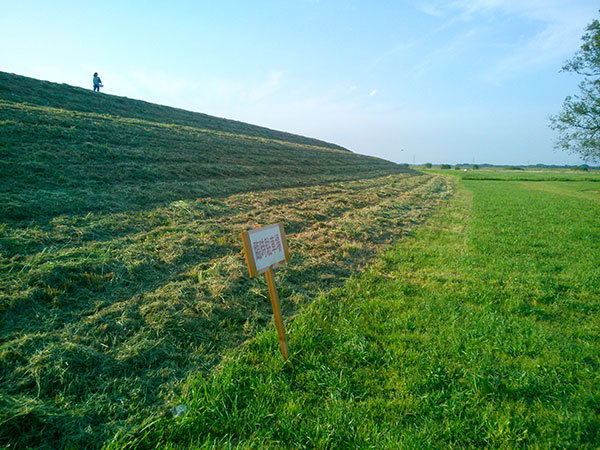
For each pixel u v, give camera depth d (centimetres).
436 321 489
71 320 417
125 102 2570
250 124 4328
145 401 320
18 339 364
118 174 1035
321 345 421
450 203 1864
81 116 1552
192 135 2044
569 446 282
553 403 336
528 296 596
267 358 390
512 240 985
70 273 500
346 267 730
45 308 430
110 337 398
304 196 1437
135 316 443
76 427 282
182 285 533
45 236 590
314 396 336
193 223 815
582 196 2491
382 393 343
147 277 548
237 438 289
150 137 1648
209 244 712
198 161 1527
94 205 778
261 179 1571
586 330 479
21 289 444
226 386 332
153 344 391
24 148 967
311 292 589
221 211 970
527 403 335
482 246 911
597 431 296
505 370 377
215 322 459
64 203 741
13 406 281
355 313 511
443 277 675
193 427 293
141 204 878
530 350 418
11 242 543
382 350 417
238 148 2158
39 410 282
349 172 2836
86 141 1230
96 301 464
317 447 278
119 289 503
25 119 1212
